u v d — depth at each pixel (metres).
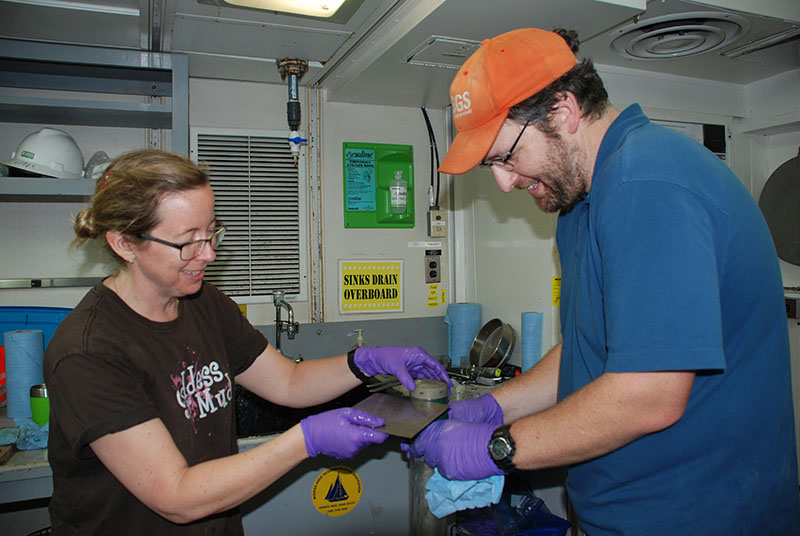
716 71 1.97
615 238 0.79
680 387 0.76
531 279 2.01
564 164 0.92
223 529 1.09
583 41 1.60
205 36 1.65
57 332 0.92
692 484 0.86
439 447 1.03
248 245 2.13
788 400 0.90
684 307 0.72
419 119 2.38
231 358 1.24
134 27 1.58
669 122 1.99
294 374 1.32
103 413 0.83
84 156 1.95
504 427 0.96
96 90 1.95
